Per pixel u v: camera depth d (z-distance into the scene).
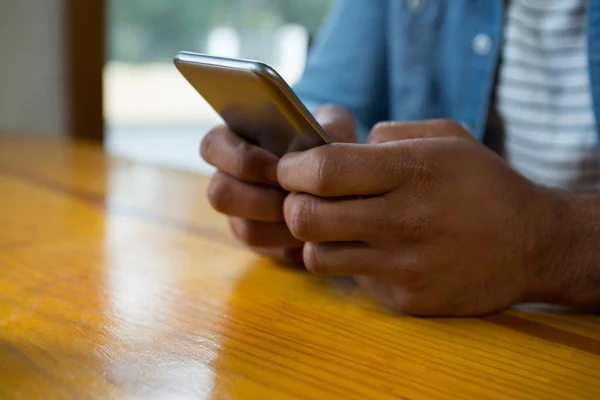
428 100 1.14
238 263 0.70
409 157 0.54
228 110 0.58
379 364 0.46
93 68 1.73
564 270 0.57
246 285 0.63
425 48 1.13
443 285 0.55
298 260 0.69
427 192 0.54
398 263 0.54
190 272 0.67
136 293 0.60
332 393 0.41
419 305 0.55
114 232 0.81
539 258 0.57
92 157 1.33
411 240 0.54
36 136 1.62
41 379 0.42
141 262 0.69
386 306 0.58
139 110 2.30
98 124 1.76
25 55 1.66
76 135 1.74
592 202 0.60
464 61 1.06
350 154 0.53
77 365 0.44
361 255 0.55
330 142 0.54
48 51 1.69
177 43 2.12
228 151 0.65
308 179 0.53
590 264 0.57
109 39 1.78
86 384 0.42
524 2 0.99
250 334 0.51
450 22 1.10
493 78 1.04
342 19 1.21
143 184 1.09
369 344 0.50
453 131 0.63
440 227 0.54
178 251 0.74
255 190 0.65
